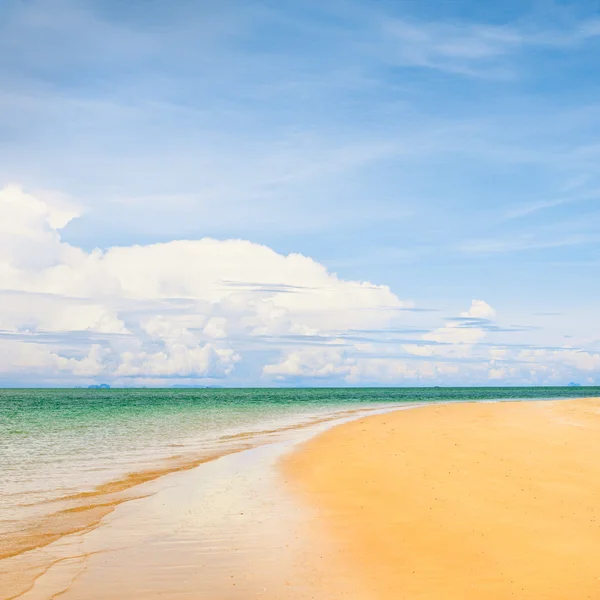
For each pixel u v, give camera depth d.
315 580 11.07
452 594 10.09
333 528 14.56
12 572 11.78
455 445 27.83
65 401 121.75
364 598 10.11
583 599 9.73
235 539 13.88
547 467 21.30
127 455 28.72
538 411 48.97
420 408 65.25
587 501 16.31
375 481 19.98
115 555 12.80
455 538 13.21
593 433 30.98
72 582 11.21
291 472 23.08
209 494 19.05
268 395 189.12
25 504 17.77
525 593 10.04
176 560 12.43
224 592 10.60
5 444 33.56
